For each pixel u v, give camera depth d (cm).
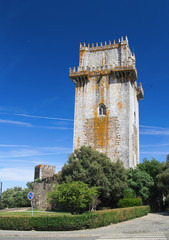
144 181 3875
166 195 4025
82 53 5369
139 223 2467
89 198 2784
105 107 4788
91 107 4869
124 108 4659
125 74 4791
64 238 1766
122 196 3747
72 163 3572
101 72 4988
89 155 3775
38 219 2184
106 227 2256
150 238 1633
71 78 5106
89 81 5041
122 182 3653
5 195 6756
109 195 3556
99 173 3516
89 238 1725
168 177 3656
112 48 5278
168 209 4762
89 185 3462
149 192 3850
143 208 3297
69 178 3394
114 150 4462
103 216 2314
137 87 5603
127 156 4353
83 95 4991
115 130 4575
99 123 4712
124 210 2719
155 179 4041
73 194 2531
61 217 2152
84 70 5003
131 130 4656
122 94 4756
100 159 3784
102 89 4906
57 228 2136
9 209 4919
